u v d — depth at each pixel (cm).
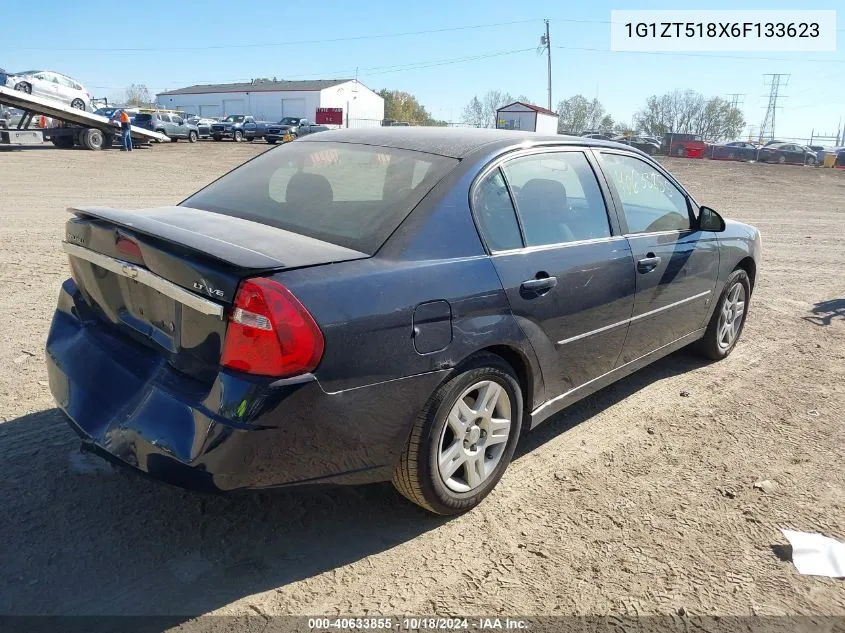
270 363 241
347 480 278
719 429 430
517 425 339
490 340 307
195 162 2606
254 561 282
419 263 287
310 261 260
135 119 3781
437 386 290
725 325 552
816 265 1030
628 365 427
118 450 263
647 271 413
